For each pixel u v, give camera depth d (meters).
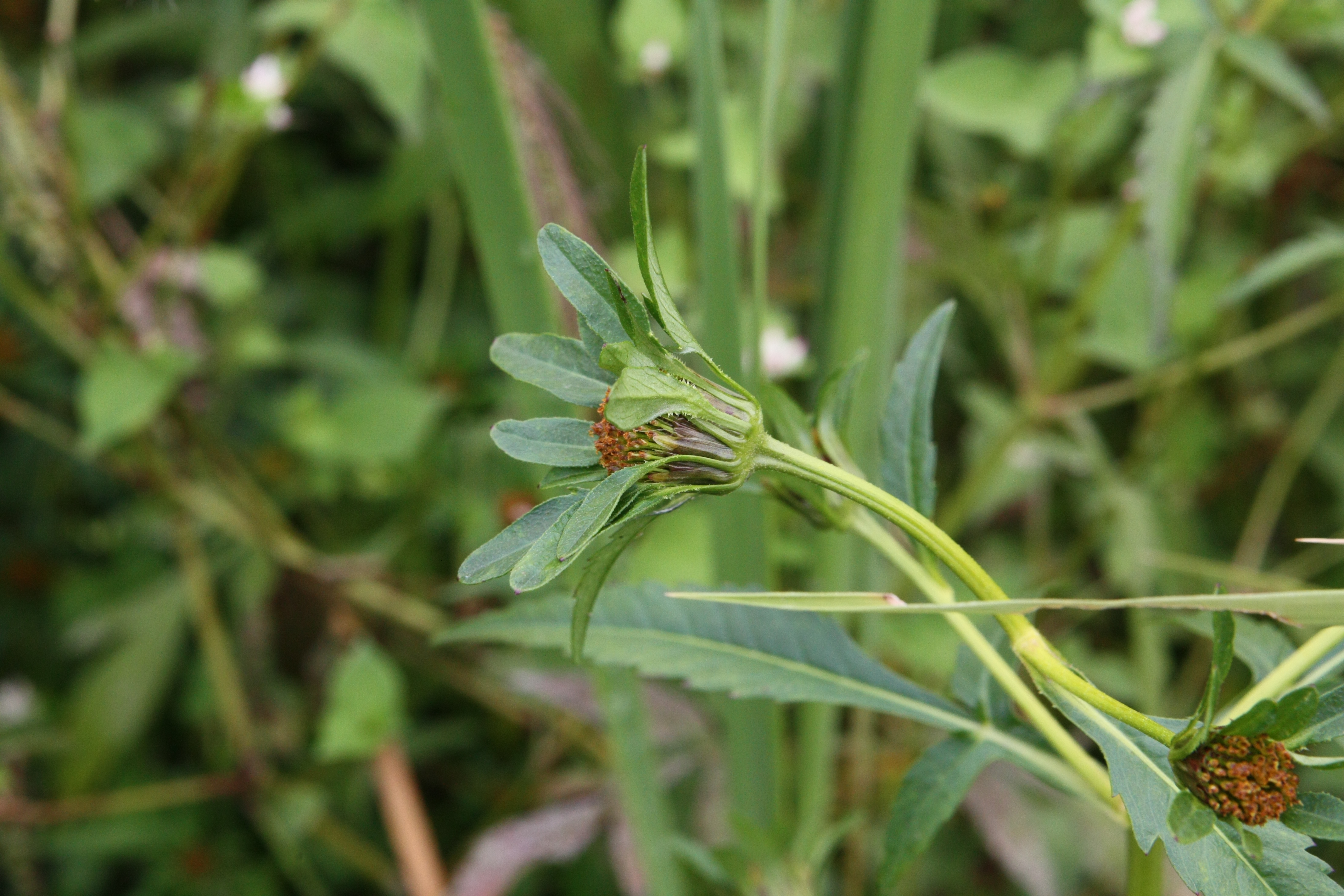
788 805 0.60
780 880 0.47
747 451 0.35
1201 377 0.78
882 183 0.50
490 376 0.88
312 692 0.83
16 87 0.71
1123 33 0.64
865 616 0.53
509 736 0.85
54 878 0.87
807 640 0.42
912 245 0.79
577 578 0.48
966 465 0.85
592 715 0.62
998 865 0.72
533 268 0.48
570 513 0.34
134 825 0.84
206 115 0.74
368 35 0.72
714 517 0.48
